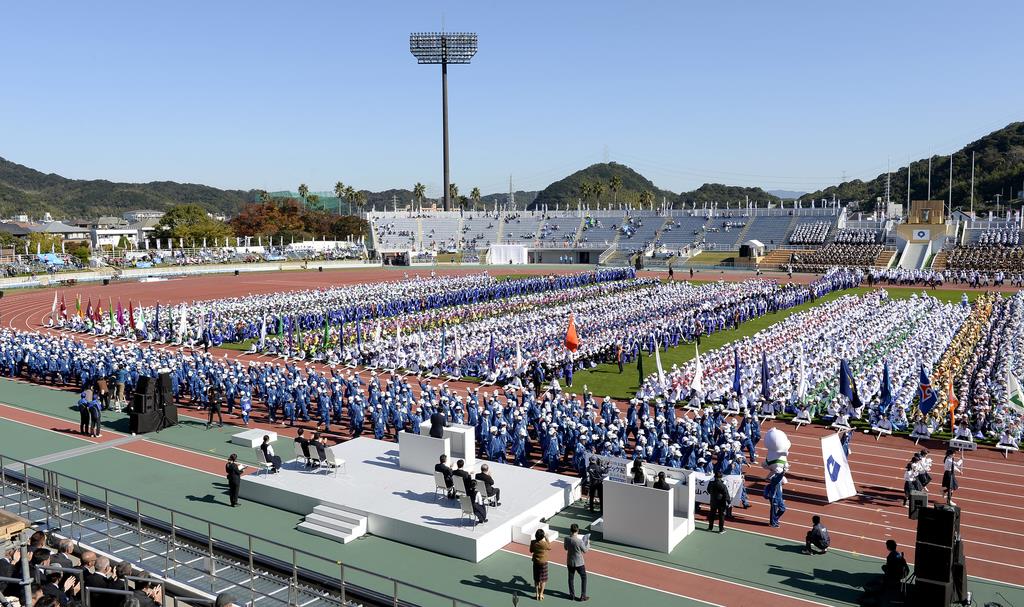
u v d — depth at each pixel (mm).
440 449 29969
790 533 26078
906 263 121750
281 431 39094
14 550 19781
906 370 46125
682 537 25641
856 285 102500
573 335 48531
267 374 43781
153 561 23547
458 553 24312
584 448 30156
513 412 34906
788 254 135125
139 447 36094
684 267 138875
